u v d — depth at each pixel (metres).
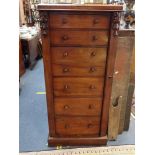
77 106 1.63
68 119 1.69
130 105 1.86
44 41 1.37
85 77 1.51
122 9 1.25
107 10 1.25
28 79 3.23
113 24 1.31
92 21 1.31
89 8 1.24
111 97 1.72
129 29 1.55
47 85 1.53
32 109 2.37
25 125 2.08
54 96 1.58
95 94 1.58
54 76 1.50
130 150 1.76
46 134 1.96
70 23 1.32
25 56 3.54
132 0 1.75
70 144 1.79
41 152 1.74
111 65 1.46
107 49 1.41
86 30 1.34
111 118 1.76
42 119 2.18
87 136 1.78
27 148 1.78
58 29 1.34
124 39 1.56
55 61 1.44
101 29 1.34
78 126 1.73
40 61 4.06
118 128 1.89
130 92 1.80
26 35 3.49
